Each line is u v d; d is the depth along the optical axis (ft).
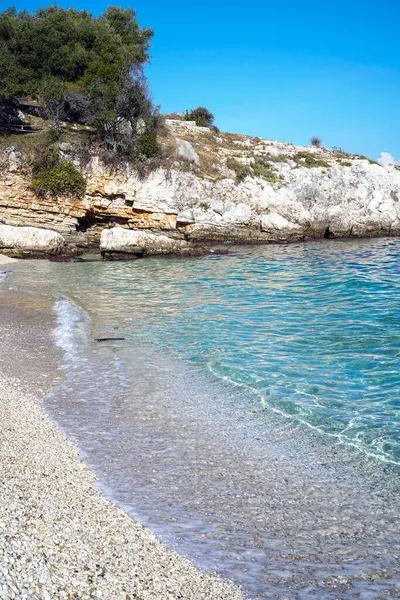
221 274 89.71
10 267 95.45
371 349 43.21
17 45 146.10
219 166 152.15
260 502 21.04
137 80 148.36
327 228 151.94
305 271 91.35
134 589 14.10
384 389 34.35
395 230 155.43
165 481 22.57
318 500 21.30
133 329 51.31
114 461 24.32
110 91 141.79
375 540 18.57
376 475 23.50
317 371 38.17
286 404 32.07
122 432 27.84
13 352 42.39
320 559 17.39
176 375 37.63
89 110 144.56
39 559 14.11
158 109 148.97
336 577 16.46
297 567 16.90
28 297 66.49
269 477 23.22
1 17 151.53
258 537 18.57
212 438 27.30
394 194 163.22
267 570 16.66
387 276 82.89
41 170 128.77
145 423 29.12
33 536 15.33
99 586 13.75
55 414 30.17
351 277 82.74
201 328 51.47
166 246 115.44
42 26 148.15
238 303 64.39
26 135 133.39
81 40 155.33
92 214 138.00
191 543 17.95
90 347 44.86
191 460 24.71
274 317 55.93
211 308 61.41
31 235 110.11
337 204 158.92
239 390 34.53
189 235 138.00
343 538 18.67
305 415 30.42
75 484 20.92
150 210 136.87
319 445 26.63
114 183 135.85
